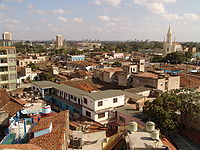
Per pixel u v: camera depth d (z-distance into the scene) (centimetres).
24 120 2734
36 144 1775
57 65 10994
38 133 2058
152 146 1565
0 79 6056
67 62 11244
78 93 4122
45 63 11656
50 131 2105
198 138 2825
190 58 13962
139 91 4356
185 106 2970
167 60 12638
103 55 15162
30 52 19962
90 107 3469
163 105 2906
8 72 6166
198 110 2853
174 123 2716
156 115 2766
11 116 3222
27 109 3397
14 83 6331
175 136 2978
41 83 5222
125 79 5347
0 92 4188
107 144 1973
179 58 12075
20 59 11819
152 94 4475
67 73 8581
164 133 2934
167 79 4788
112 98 3566
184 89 4131
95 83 5744
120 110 3488
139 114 3241
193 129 3075
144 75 5106
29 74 8362
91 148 2206
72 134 2427
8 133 2620
